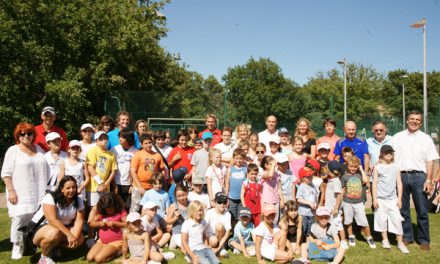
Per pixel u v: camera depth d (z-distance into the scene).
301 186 6.12
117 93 14.97
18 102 12.50
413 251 5.79
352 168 6.15
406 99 49.28
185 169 6.52
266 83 28.41
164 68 20.47
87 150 6.38
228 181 6.46
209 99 15.91
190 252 5.16
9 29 12.07
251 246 5.71
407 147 6.12
